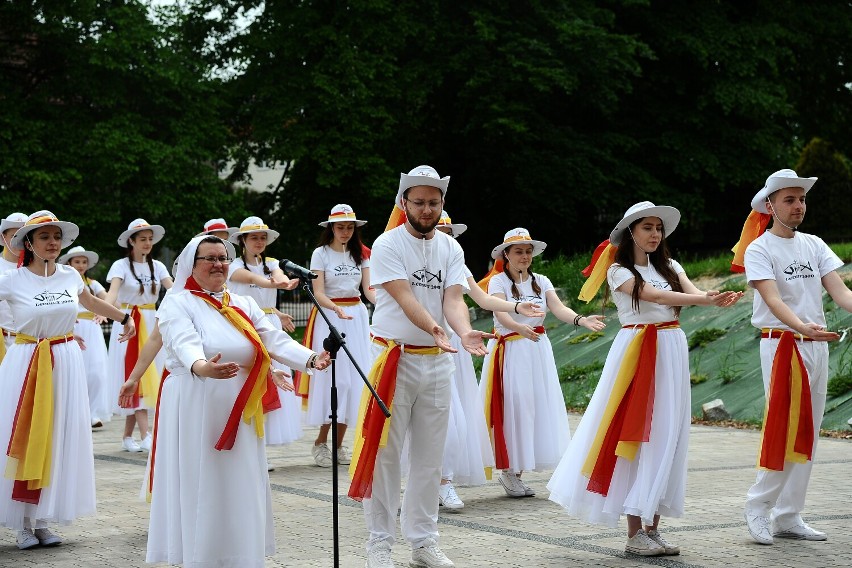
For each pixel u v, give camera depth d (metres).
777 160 27.72
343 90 25.45
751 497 6.53
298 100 25.56
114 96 24.64
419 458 5.97
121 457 10.70
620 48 25.52
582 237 29.77
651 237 6.25
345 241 10.24
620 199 27.20
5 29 25.00
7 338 9.14
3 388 6.87
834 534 6.68
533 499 8.24
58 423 6.85
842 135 32.59
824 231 24.41
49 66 25.75
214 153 26.52
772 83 27.28
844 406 11.81
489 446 8.01
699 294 5.99
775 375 6.48
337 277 10.24
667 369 6.20
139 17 24.62
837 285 6.63
